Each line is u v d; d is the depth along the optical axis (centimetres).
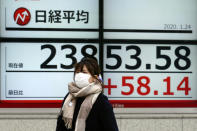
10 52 627
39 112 621
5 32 629
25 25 631
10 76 627
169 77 648
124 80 643
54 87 634
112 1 641
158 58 647
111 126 321
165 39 648
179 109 640
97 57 639
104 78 640
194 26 652
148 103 637
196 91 652
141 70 645
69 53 636
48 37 634
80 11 639
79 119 322
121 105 633
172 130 634
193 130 635
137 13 645
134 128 629
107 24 641
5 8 628
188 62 650
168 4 648
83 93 324
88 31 639
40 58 632
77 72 336
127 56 643
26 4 632
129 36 644
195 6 652
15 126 618
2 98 627
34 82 631
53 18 635
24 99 630
